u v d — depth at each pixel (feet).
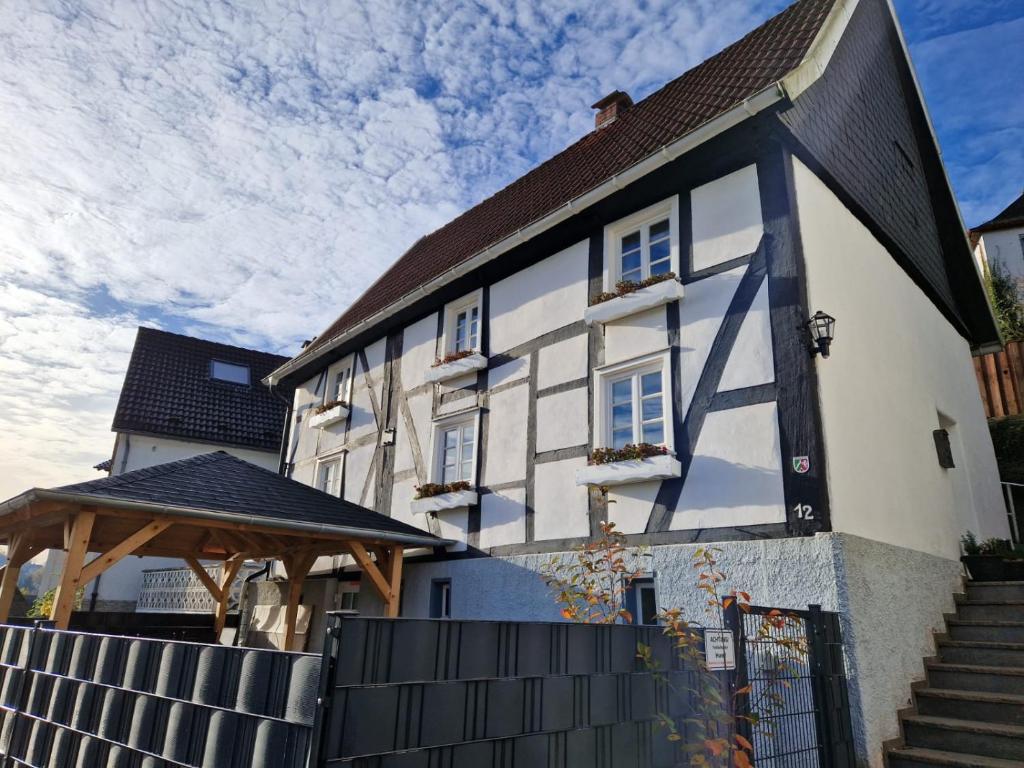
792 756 12.24
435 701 7.53
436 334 32.91
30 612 49.60
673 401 21.09
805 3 28.09
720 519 19.03
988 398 42.09
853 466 19.04
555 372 25.71
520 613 24.12
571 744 9.04
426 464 31.24
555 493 24.27
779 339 19.03
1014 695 16.90
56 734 11.21
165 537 31.24
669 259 23.16
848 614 16.02
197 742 8.14
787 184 20.07
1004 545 26.16
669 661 10.96
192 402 61.98
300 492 28.53
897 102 32.40
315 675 6.79
